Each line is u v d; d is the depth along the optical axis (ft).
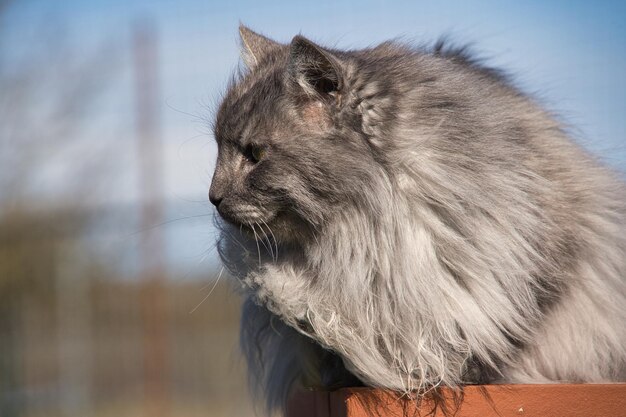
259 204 13.01
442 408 11.70
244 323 15.30
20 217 34.96
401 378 12.04
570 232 13.29
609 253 13.89
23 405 33.35
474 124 12.75
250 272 13.66
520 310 12.48
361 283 12.47
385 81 12.74
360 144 12.47
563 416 11.26
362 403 11.68
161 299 29.91
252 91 13.58
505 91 15.17
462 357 12.16
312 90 12.82
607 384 11.33
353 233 12.59
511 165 12.76
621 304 13.98
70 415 32.91
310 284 13.12
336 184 12.51
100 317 32.96
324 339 12.58
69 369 33.22
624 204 14.66
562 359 13.23
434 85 13.01
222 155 13.56
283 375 14.93
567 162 14.32
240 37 15.44
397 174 12.39
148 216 28.86
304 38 12.53
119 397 32.45
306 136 12.77
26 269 34.09
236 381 31.04
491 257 12.24
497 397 11.43
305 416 13.89
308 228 13.05
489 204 12.35
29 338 33.91
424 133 12.42
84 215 33.83
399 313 12.30
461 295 12.19
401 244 12.28
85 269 33.35
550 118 15.46
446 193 12.23
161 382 29.96
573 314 13.39
